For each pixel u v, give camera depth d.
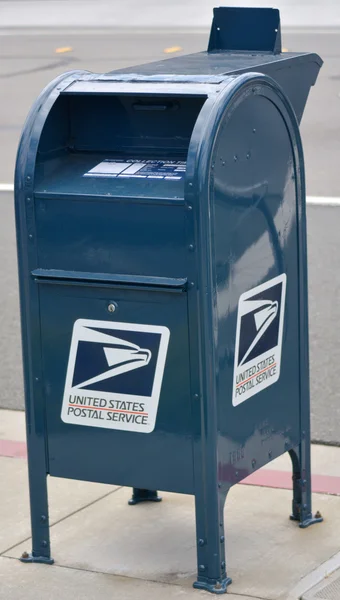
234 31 4.69
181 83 3.82
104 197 3.77
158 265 3.75
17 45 17.42
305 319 4.31
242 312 3.89
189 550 4.24
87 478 4.06
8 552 4.28
